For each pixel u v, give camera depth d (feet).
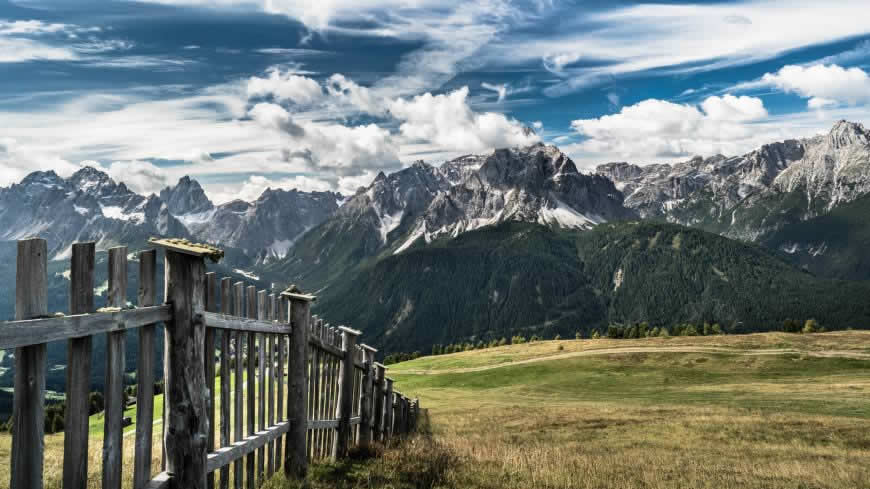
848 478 45.60
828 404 138.21
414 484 32.45
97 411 74.18
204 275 20.31
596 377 279.69
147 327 18.04
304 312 31.86
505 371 313.53
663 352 318.45
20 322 11.86
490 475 37.24
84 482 14.61
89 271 14.51
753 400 159.53
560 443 74.74
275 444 30.71
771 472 48.39
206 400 20.31
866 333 357.41
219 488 23.16
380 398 54.90
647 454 61.87
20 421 12.65
